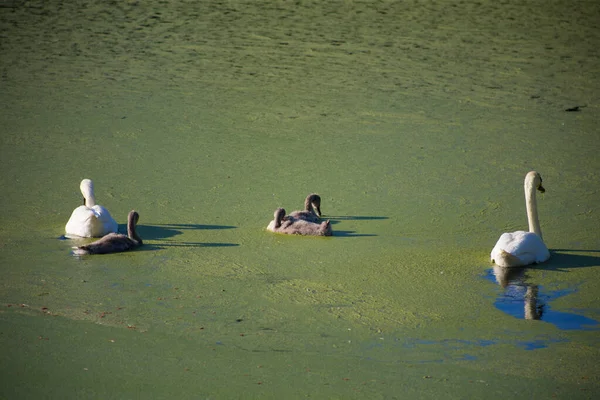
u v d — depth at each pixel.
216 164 76.06
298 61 113.94
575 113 92.56
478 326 45.41
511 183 71.69
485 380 39.09
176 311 46.88
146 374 39.34
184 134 84.69
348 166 76.00
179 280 51.44
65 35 128.75
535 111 93.31
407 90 101.31
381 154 79.38
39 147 79.94
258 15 141.62
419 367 40.50
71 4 150.25
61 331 43.94
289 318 46.22
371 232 60.84
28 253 55.53
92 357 41.09
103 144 81.19
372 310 47.44
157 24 135.75
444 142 82.94
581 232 60.75
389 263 54.78
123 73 108.56
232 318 46.12
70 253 55.66
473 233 60.84
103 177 72.25
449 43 123.75
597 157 78.38
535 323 45.84
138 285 50.56
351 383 38.62
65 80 105.00
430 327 45.25
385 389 38.06
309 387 38.19
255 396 37.31
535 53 118.31
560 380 39.12
